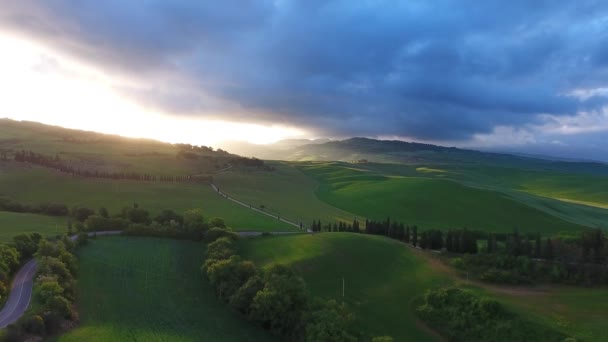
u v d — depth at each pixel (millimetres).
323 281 110562
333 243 130625
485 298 93688
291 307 91312
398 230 153250
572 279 106250
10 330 71875
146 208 195000
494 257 117188
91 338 77188
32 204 186625
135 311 92062
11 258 103688
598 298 97188
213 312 96438
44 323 76438
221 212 197125
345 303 99188
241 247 137500
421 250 131375
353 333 87688
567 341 78250
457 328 90438
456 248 129000
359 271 116250
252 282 98500
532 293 101500
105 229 151125
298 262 116750
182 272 117625
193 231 146875
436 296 99062
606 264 110562
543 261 114688
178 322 89438
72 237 137625
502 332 85875
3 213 170625
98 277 107812
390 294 105500
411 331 91688
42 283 87000
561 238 126625
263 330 91812
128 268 116062
